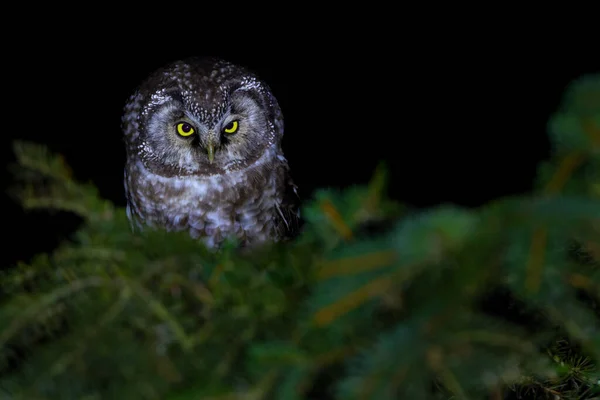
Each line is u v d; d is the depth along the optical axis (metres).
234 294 1.87
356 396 1.55
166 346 1.80
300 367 1.69
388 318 1.72
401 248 1.61
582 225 1.52
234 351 1.80
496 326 1.60
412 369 1.57
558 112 1.65
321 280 1.71
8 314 1.80
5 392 1.70
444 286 1.61
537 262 1.57
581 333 1.70
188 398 1.69
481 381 1.70
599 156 1.61
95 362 1.73
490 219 1.59
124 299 1.81
